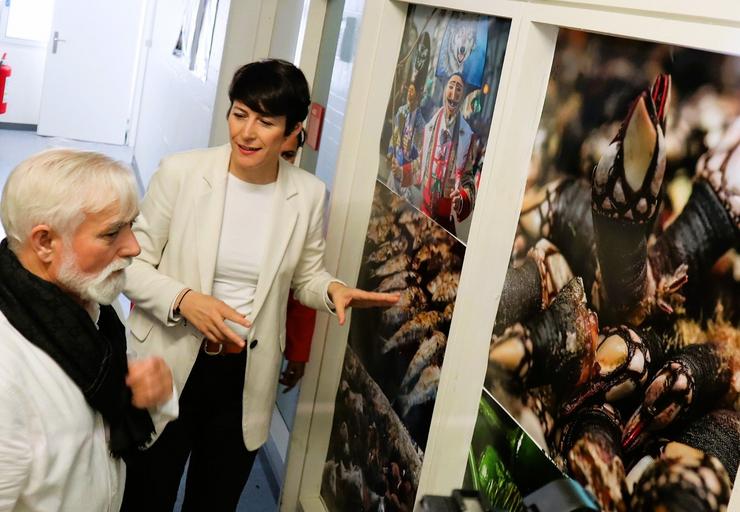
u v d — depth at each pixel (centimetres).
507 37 199
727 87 135
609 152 161
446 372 202
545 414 176
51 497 152
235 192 236
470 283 194
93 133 1001
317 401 307
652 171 149
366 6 270
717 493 131
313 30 378
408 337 244
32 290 149
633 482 149
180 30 716
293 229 241
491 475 195
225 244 235
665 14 140
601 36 166
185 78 642
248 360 241
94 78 983
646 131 152
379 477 257
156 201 237
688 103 142
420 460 229
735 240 131
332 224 285
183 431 244
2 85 884
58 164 148
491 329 197
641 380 149
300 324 276
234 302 238
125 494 250
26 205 146
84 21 962
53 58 961
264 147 223
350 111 276
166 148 693
